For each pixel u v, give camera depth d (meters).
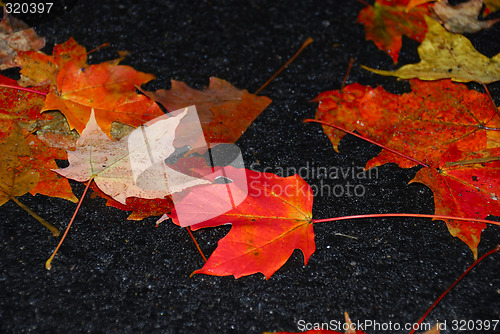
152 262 0.80
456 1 0.96
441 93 0.85
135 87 0.87
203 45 0.93
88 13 0.94
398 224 0.82
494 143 0.84
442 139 0.84
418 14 0.93
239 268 0.78
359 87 0.88
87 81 0.86
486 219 0.82
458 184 0.82
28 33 0.90
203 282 0.80
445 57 0.86
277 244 0.79
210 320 0.78
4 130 0.84
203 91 0.88
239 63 0.92
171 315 0.78
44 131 0.84
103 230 0.82
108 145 0.82
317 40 0.93
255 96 0.88
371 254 0.81
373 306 0.79
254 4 0.96
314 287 0.79
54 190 0.82
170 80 0.90
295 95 0.89
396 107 0.86
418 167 0.85
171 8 0.96
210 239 0.81
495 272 0.80
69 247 0.81
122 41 0.93
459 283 0.80
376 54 0.92
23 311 0.78
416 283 0.80
